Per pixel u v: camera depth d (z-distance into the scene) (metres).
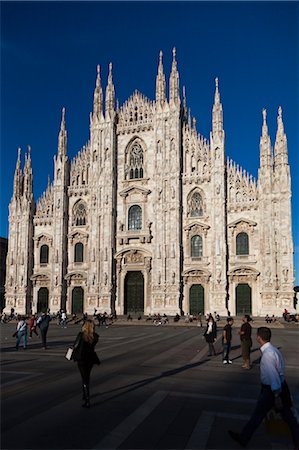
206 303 73.88
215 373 21.16
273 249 70.62
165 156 80.00
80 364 14.35
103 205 82.94
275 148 73.75
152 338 41.72
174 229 77.00
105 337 42.97
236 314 72.25
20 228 87.44
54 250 84.00
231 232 74.50
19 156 90.75
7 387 17.28
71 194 86.94
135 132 85.12
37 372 20.88
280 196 71.69
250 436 10.89
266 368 10.89
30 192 88.62
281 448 10.99
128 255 80.81
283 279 69.50
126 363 24.20
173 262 76.12
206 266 75.00
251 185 74.69
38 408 14.09
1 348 32.03
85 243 84.06
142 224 80.94
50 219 86.88
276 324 61.25
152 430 12.02
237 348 33.12
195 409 14.23
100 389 17.03
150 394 16.25
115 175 84.88
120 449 10.55
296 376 20.78
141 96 86.69
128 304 81.00
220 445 11.00
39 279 85.38
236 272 72.69
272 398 10.88
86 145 88.06
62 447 10.59
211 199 76.12
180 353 29.31
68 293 83.50
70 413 13.55
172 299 75.31
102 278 80.69
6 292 85.94
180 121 81.69
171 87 82.25
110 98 86.38
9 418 12.97
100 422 12.64
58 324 67.38
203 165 78.50
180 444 10.99
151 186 81.75
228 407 14.52
